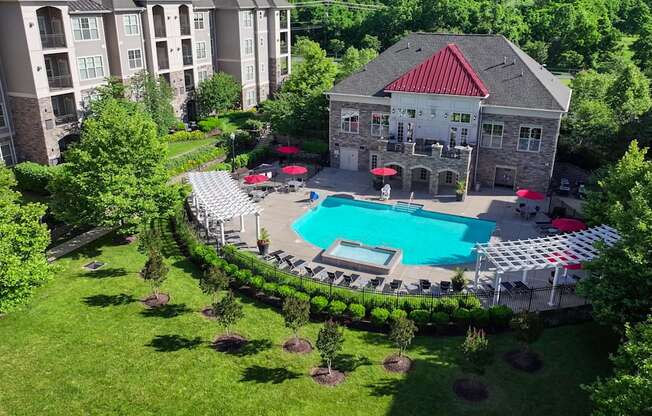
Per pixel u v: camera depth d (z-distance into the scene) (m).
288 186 44.25
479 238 36.34
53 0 44.47
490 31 91.88
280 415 19.78
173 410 19.97
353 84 47.53
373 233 37.28
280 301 27.69
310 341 24.41
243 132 55.53
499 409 20.17
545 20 96.06
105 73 52.03
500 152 43.62
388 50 49.25
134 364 22.53
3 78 45.00
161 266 27.22
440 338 24.84
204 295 28.31
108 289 28.75
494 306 25.70
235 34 65.38
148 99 53.22
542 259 26.91
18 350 23.39
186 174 44.88
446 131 44.16
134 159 32.78
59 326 25.23
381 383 21.59
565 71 84.69
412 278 30.34
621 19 105.19
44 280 25.23
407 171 43.91
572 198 42.44
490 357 20.53
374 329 25.61
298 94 58.34
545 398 20.73
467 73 43.09
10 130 46.28
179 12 61.09
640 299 20.98
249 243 34.56
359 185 45.88
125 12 52.78
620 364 16.92
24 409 19.94
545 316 25.83
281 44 74.62
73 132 48.59
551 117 41.00
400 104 44.69
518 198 42.66
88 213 32.28
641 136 43.62
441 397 20.80
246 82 68.44
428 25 105.44
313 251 33.88
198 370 22.19
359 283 29.52
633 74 50.72
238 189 37.56
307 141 54.25
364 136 48.09
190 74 64.00
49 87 47.19
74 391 20.91
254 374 22.02
